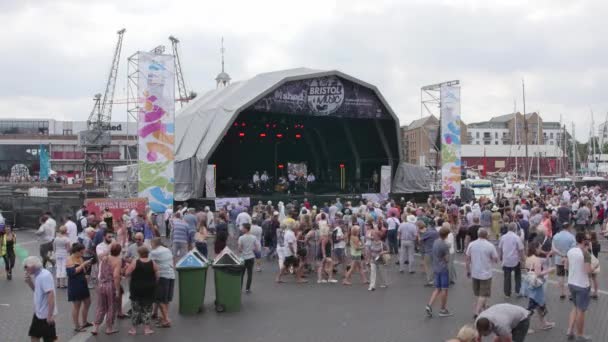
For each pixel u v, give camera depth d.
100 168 77.06
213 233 27.12
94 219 18.31
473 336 6.49
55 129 115.19
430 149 104.00
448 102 37.72
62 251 16.11
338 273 18.48
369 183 45.78
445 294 12.51
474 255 12.10
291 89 38.03
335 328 11.61
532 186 65.94
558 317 12.33
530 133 138.12
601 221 31.84
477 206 25.77
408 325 11.80
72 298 11.47
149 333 11.21
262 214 23.27
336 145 48.75
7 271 17.64
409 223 18.45
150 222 19.52
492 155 113.56
